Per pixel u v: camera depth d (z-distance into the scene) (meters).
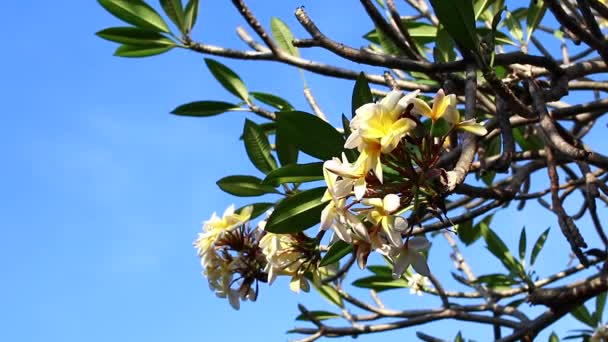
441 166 2.76
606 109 3.22
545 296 3.20
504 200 2.84
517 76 3.08
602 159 3.06
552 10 2.93
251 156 3.01
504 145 2.84
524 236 3.49
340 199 2.57
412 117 2.55
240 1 3.10
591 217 3.14
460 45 2.85
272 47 3.13
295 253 2.90
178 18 3.22
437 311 3.53
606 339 3.49
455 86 3.05
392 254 2.61
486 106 3.15
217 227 3.02
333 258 2.88
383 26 3.02
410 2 3.57
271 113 3.41
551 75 2.96
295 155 2.93
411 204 2.64
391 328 3.51
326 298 3.61
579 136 3.60
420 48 3.40
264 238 2.90
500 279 3.50
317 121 2.71
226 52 3.20
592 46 2.93
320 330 3.51
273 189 3.00
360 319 3.60
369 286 3.62
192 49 3.23
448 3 2.73
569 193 3.54
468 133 2.69
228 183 2.99
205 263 3.02
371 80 3.17
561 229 2.88
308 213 2.73
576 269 3.48
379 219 2.58
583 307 3.56
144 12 3.24
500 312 3.49
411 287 3.61
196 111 3.41
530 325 3.24
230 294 3.01
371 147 2.55
